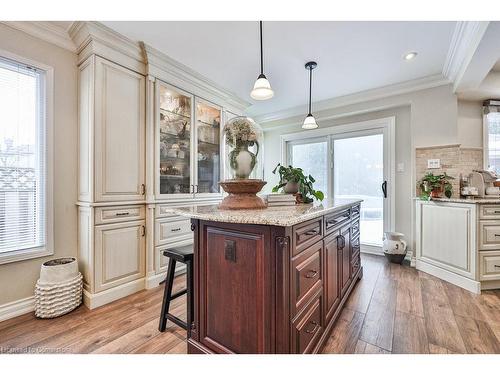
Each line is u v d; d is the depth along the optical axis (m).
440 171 2.96
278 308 1.09
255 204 1.46
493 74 2.83
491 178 2.85
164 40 2.25
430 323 1.76
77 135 2.25
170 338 1.61
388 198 3.47
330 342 1.54
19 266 1.94
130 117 2.34
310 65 2.71
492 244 2.33
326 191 4.14
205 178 3.21
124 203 2.29
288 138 4.55
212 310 1.33
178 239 2.77
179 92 2.77
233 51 2.44
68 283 1.96
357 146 3.82
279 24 2.02
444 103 2.97
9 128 1.91
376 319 1.82
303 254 1.26
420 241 2.94
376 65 2.73
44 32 2.04
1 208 1.88
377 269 2.96
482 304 2.05
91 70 2.08
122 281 2.27
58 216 2.14
